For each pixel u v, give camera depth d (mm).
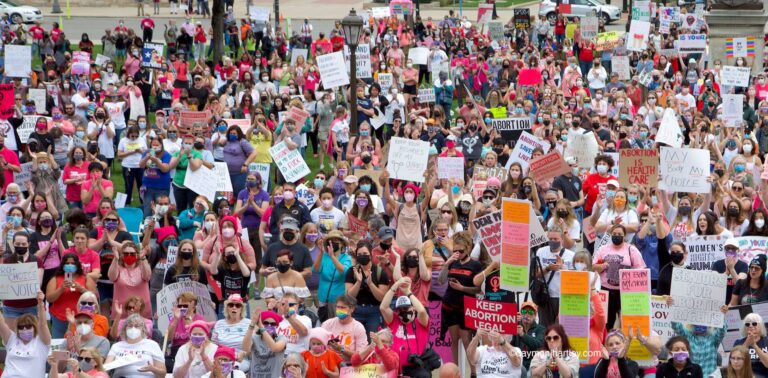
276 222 27359
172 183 32500
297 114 36969
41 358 21031
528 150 34125
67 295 23297
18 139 39938
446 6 98750
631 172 29734
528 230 21484
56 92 45844
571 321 20594
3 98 37688
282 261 23047
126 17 86625
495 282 22484
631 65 59781
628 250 23828
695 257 25344
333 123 39344
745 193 29000
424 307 22516
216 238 24281
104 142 38219
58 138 35719
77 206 32125
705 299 21953
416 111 44000
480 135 40281
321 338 20578
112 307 23625
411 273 22781
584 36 60938
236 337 21234
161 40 74562
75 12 90188
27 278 22656
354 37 36250
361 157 31859
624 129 39031
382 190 30438
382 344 19922
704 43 56812
